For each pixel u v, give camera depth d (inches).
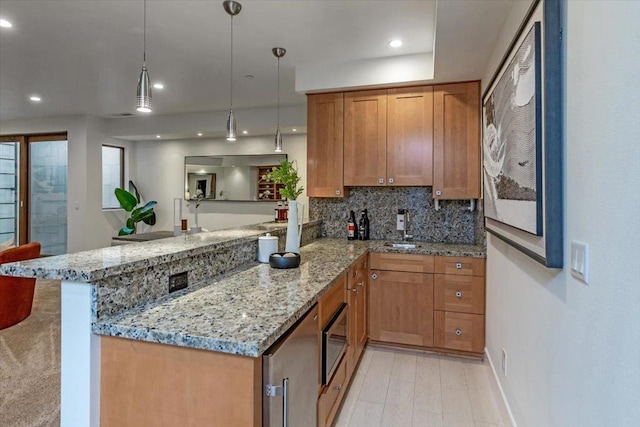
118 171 275.1
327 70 139.3
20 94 191.2
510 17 81.7
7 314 135.2
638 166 32.3
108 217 261.6
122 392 51.6
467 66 115.6
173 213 272.4
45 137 257.9
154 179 276.4
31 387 97.3
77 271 51.4
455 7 80.6
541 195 53.9
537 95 54.7
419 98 134.6
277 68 148.3
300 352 59.4
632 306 33.4
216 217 261.7
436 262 123.3
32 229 265.1
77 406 53.1
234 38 120.3
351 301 102.5
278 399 49.9
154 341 49.1
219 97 193.3
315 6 99.9
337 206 158.1
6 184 267.3
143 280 61.2
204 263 77.8
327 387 76.2
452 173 131.3
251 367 46.2
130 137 257.8
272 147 248.8
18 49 131.8
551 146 50.5
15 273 53.9
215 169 261.4
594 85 40.9
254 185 253.0
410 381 107.1
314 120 145.7
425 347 125.8
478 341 120.1
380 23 109.0
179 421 49.1
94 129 246.5
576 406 46.2
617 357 36.0
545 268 58.1
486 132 101.4
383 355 124.3
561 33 49.9
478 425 86.9
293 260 90.1
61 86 176.7
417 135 134.8
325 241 145.9
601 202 39.3
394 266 127.3
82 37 121.3
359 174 140.9
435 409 93.1
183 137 258.8
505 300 87.7
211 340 46.4
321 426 72.0
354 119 141.3
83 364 52.8
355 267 108.6
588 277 42.5
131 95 192.4
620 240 35.4
